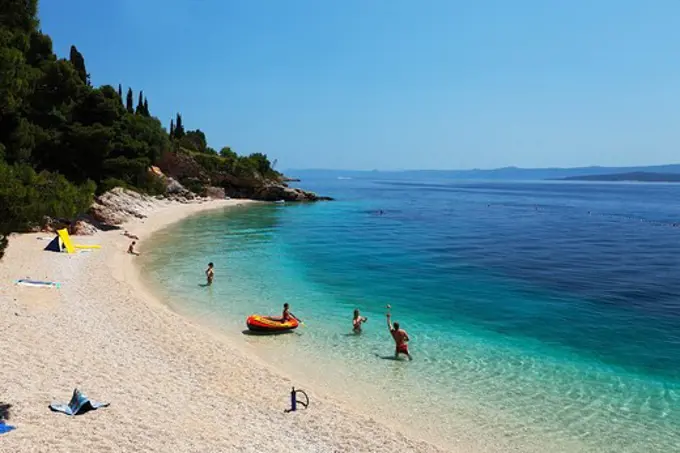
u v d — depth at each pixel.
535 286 28.78
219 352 16.59
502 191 195.00
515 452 11.57
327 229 55.47
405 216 74.38
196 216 64.69
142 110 97.06
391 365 16.70
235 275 29.72
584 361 17.45
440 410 13.58
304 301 24.61
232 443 10.48
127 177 68.19
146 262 32.19
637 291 27.78
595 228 60.41
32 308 18.44
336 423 12.17
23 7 33.53
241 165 99.56
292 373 15.73
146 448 9.66
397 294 26.56
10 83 24.77
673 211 91.62
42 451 8.99
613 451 11.70
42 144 47.88
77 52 72.56
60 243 30.92
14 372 12.47
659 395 14.81
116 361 14.55
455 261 36.53
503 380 15.71
